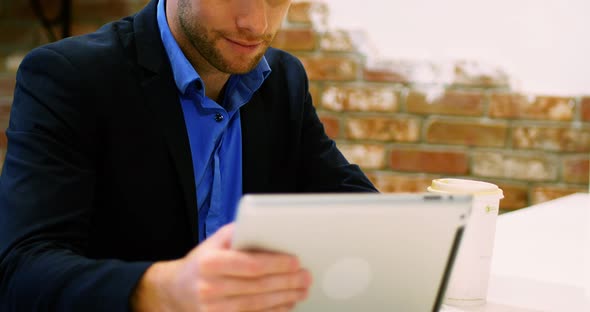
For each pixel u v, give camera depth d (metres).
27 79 0.80
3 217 0.69
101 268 0.59
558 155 1.87
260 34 0.81
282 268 0.50
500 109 1.90
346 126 2.01
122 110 0.84
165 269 0.56
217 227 0.95
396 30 1.95
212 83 0.95
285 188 1.06
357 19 1.98
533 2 1.85
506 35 1.88
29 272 0.62
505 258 1.01
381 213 0.49
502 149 1.91
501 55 1.89
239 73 0.86
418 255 0.55
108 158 0.83
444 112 1.94
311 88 2.03
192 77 0.87
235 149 0.98
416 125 1.96
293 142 1.06
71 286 0.58
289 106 1.06
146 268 0.57
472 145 1.93
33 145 0.74
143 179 0.85
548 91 1.86
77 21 2.14
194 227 0.87
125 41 0.88
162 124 0.86
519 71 1.88
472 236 0.77
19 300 0.61
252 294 0.51
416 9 1.94
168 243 0.87
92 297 0.57
